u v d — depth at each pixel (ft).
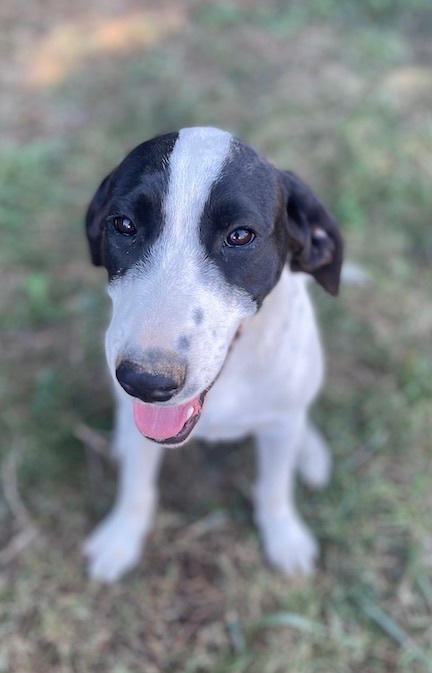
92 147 3.47
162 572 2.17
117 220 1.44
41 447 2.40
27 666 1.98
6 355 2.65
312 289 2.80
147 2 4.59
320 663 1.99
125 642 2.03
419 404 2.54
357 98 3.82
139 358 1.29
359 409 2.55
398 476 2.39
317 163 3.42
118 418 2.24
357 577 2.16
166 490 2.36
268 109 3.74
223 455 2.45
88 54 4.09
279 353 1.72
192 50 4.16
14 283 2.88
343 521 2.28
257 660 1.99
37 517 2.27
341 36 4.32
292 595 2.12
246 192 1.41
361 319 2.81
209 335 1.36
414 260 3.05
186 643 2.03
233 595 2.12
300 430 2.01
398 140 3.54
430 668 1.98
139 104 3.74
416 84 3.94
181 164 1.41
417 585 2.13
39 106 3.71
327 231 1.69
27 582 2.12
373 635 2.05
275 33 4.31
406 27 4.43
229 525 2.28
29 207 3.16
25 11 4.44
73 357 2.64
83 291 2.86
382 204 3.24
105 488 2.35
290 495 2.30
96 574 2.14
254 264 1.44
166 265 1.37
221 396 1.76
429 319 2.82
